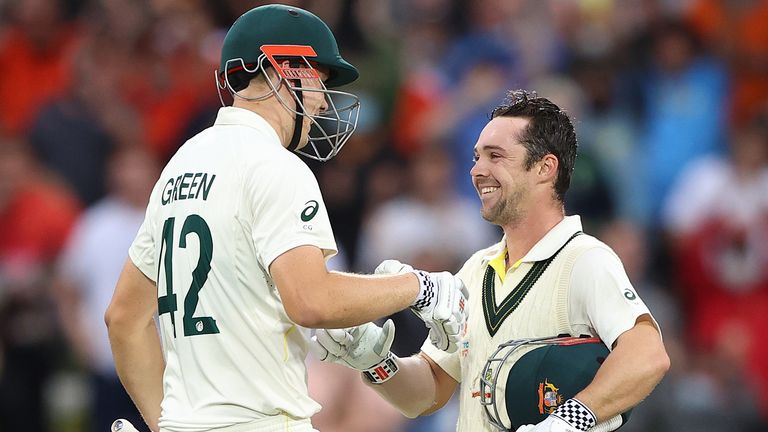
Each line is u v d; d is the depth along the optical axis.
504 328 16.34
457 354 17.69
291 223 14.79
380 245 34.44
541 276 16.28
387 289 15.05
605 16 41.75
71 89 38.22
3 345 32.12
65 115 37.47
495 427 16.22
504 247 17.03
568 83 39.25
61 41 40.59
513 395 15.89
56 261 35.28
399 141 37.88
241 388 14.98
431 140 37.00
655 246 37.72
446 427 29.55
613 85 39.22
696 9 42.53
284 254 14.68
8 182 35.69
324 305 14.52
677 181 38.56
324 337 16.75
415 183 35.09
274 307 15.12
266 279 15.09
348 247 35.59
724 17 42.94
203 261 15.15
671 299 36.34
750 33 42.81
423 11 43.34
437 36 42.97
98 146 37.50
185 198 15.46
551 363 15.73
